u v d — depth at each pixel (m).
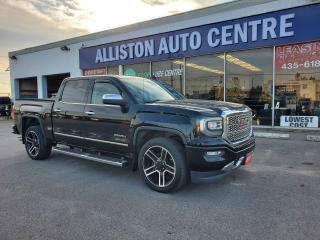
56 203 4.36
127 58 15.86
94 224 3.67
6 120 22.06
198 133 4.35
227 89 12.59
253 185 5.03
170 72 14.34
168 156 4.67
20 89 23.95
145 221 3.73
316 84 10.61
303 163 6.43
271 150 7.79
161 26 14.25
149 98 5.38
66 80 6.53
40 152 7.02
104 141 5.55
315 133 10.17
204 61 13.17
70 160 7.13
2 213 4.03
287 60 11.07
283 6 10.72
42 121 6.88
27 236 3.38
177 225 3.61
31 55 21.81
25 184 5.29
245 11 11.59
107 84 5.65
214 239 3.27
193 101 5.33
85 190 4.92
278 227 3.51
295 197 4.45
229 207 4.13
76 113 6.03
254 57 11.77
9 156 7.74
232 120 4.66
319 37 10.21
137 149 5.14
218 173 4.48
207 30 12.72
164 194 4.70
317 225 3.54
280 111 11.39
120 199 4.50
